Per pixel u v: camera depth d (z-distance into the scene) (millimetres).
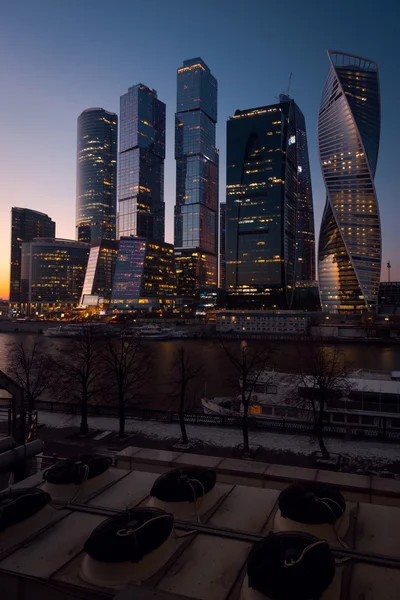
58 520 6527
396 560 5391
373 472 29422
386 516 6906
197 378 103875
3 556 5645
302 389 50344
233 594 4793
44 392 59531
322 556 4547
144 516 5539
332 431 40000
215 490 7344
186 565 5305
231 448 34219
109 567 4996
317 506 6043
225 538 5918
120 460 11047
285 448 34438
